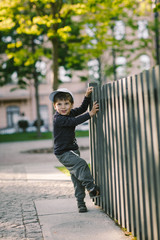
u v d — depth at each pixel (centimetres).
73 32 1279
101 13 992
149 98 236
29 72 1478
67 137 364
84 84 3253
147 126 239
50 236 304
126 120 282
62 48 1320
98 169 385
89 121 413
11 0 858
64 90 372
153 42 1811
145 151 245
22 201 449
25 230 327
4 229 332
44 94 3397
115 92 309
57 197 461
